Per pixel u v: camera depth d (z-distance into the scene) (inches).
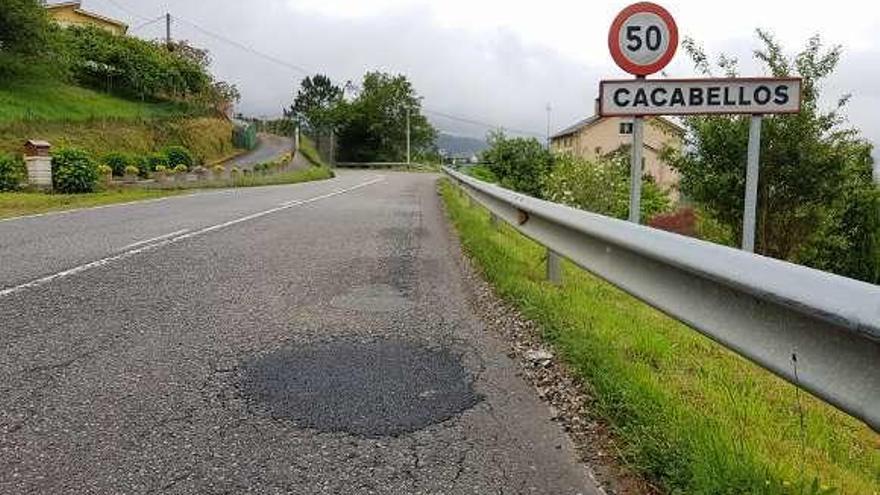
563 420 130.6
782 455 114.2
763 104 191.5
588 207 674.8
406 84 3934.5
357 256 324.5
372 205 653.9
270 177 1357.0
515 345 179.5
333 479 107.0
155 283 246.8
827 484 103.3
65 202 633.0
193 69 2576.3
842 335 78.9
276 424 126.6
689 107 194.4
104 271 266.7
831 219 441.4
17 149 1360.7
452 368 160.2
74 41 2220.7
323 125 3902.6
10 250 315.0
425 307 221.9
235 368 156.8
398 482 106.4
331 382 149.1
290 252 329.4
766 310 94.1
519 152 1754.4
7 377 147.6
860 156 418.6
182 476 106.8
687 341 192.2
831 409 147.6
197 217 487.5
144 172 1219.2
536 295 218.8
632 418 121.6
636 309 235.8
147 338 178.4
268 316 204.8
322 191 914.7
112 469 108.4
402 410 134.5
